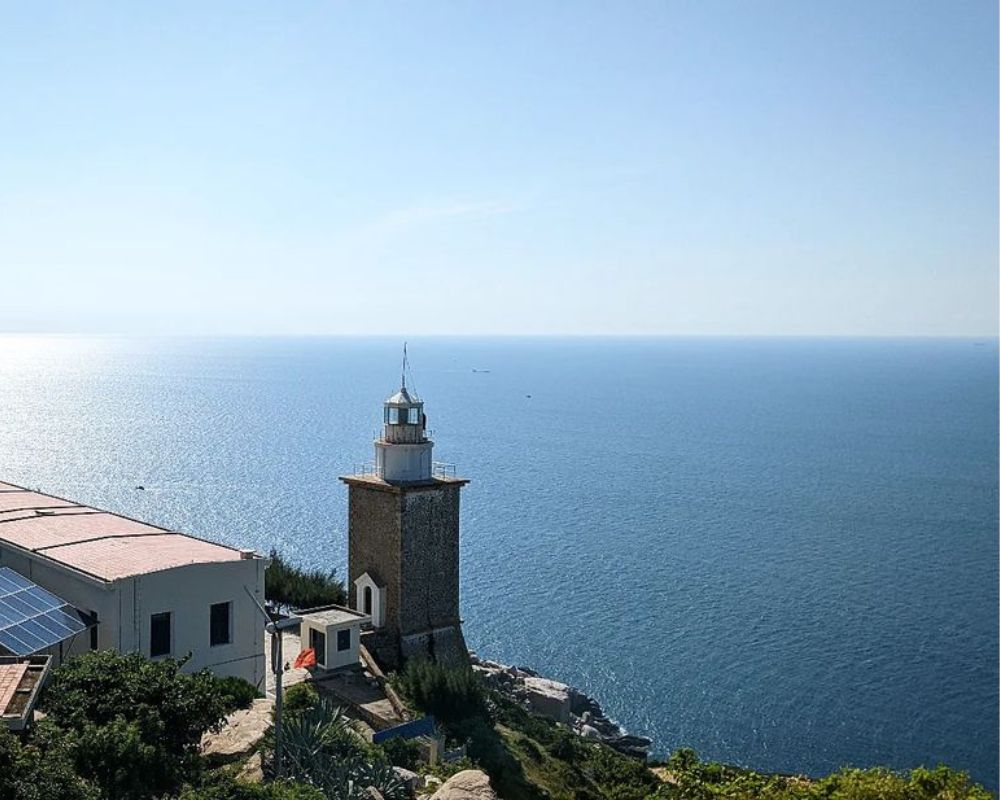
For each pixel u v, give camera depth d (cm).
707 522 14100
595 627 9112
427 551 5244
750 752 6738
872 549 12569
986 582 11000
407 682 4653
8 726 2416
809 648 8681
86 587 3869
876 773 2422
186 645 3984
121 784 2452
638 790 4444
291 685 4422
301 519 13300
